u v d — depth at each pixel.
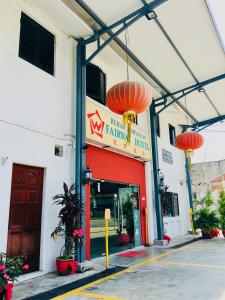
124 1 5.49
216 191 14.53
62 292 3.87
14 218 4.57
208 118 12.60
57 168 5.42
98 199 8.30
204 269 5.07
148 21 6.16
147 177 9.16
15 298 3.63
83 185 5.67
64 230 5.11
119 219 8.65
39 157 5.07
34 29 5.61
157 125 10.97
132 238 8.29
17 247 4.54
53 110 5.57
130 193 8.72
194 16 6.11
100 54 7.25
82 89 6.12
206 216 10.51
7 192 4.36
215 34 6.73
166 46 7.11
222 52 7.50
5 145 4.48
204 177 14.97
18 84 4.90
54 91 5.68
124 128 7.77
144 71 8.18
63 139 5.69
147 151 9.12
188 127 13.38
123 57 7.47
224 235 10.38
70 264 4.84
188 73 8.48
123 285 4.16
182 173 12.93
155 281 4.34
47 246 4.96
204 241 9.47
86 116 6.26
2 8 4.85
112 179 7.28
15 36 5.00
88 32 6.17
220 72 8.52
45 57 5.77
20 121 4.82
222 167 14.61
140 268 5.32
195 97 10.25
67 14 5.58
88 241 5.90
